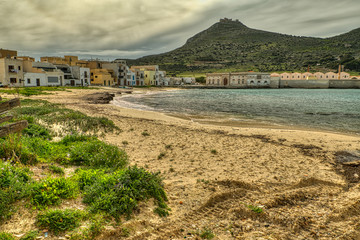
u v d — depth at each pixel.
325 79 127.19
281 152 10.34
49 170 5.91
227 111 29.94
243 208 5.00
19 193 4.28
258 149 10.71
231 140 12.38
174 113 27.16
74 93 48.78
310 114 27.03
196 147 10.73
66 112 17.00
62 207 4.30
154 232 4.11
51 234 3.63
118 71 100.12
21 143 6.34
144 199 4.98
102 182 5.11
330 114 27.00
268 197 5.65
